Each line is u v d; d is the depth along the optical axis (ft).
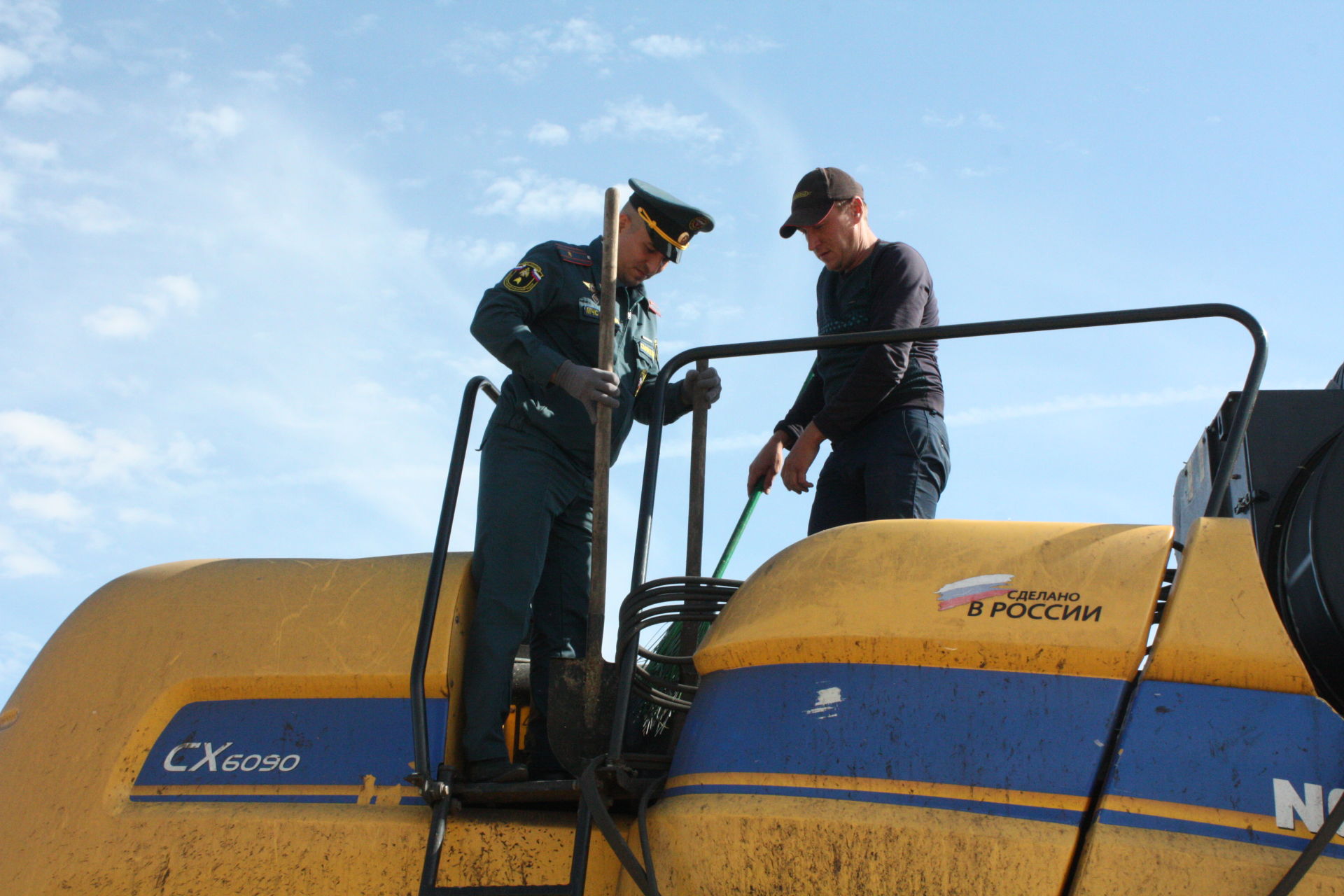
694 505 11.60
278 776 8.98
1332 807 6.57
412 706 8.79
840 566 8.29
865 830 7.30
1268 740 6.84
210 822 8.81
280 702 9.33
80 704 9.52
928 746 7.43
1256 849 6.59
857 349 13.57
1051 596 7.61
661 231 11.62
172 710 9.43
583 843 8.18
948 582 7.90
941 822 7.17
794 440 14.58
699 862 7.77
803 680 7.99
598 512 9.39
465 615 9.74
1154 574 7.55
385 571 9.82
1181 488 11.80
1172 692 7.14
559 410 10.73
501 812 8.82
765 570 8.79
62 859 8.85
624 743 10.36
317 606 9.64
